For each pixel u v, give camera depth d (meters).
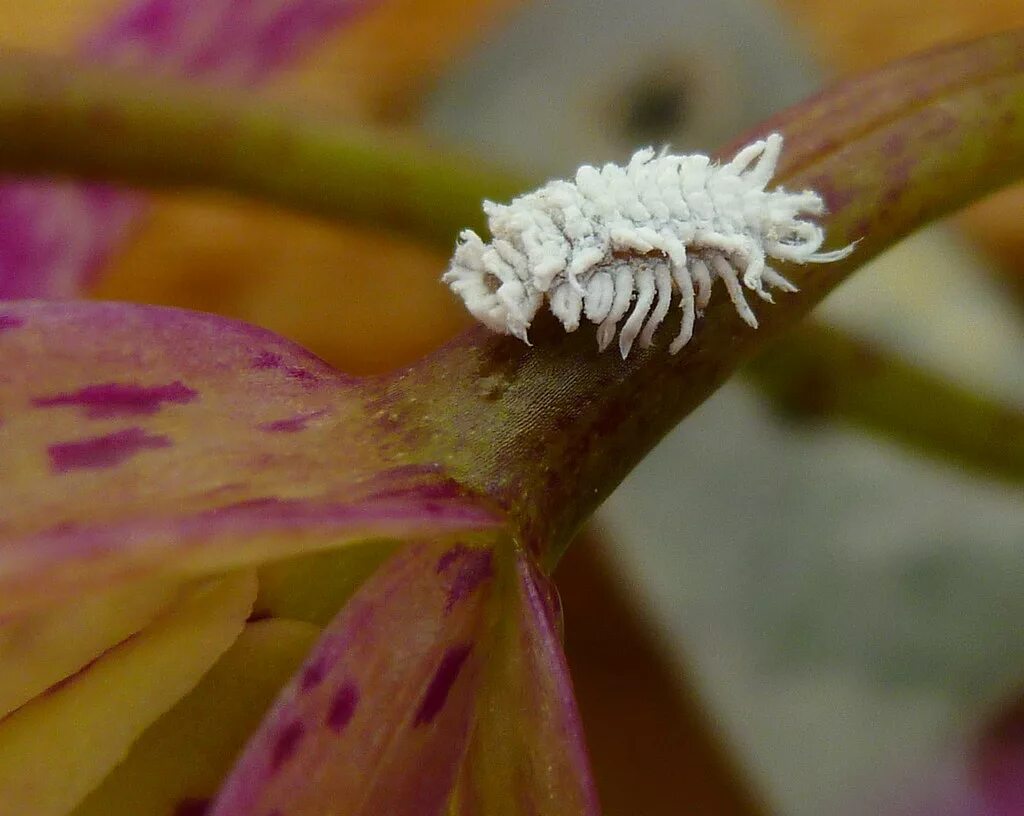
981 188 0.06
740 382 0.08
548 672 0.05
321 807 0.05
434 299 0.12
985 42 0.06
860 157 0.06
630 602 0.10
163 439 0.05
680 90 0.11
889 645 0.09
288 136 0.08
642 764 0.09
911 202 0.06
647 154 0.06
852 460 0.10
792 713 0.09
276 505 0.05
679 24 0.12
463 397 0.05
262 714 0.05
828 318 0.07
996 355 0.10
